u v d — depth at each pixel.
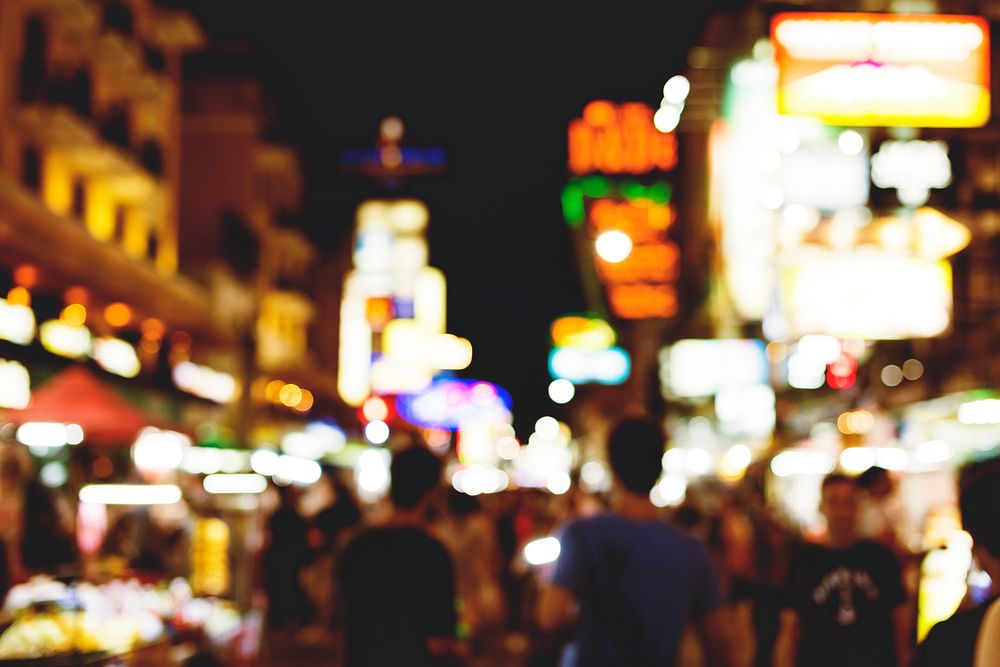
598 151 47.06
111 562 11.79
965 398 21.06
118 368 30.44
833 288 20.78
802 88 12.20
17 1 27.75
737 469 36.47
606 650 5.46
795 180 23.94
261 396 41.41
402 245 77.06
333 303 72.38
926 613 7.92
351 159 75.06
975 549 4.45
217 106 51.47
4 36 26.97
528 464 81.44
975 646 4.23
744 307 38.78
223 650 10.71
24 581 10.08
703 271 54.81
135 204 36.75
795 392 34.50
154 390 18.08
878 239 21.75
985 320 24.56
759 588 10.63
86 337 27.75
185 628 9.88
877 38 12.23
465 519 15.75
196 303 34.38
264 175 56.28
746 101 31.41
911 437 24.80
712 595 5.62
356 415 69.31
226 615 11.09
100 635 8.52
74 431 12.98
